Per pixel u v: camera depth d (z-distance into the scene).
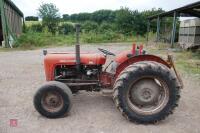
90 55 4.80
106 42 25.84
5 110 4.88
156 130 4.03
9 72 8.53
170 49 15.73
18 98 5.59
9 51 15.41
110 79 4.80
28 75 8.02
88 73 4.83
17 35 22.73
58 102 4.43
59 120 4.39
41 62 10.72
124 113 4.22
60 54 4.91
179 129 4.07
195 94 5.89
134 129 4.06
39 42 19.80
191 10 16.08
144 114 4.21
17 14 26.44
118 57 4.80
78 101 5.31
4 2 17.66
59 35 28.23
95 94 5.73
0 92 6.06
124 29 32.84
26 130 4.04
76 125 4.20
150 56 4.55
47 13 37.09
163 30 28.28
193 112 4.78
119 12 34.12
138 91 4.36
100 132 3.96
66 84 4.77
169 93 4.20
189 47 15.68
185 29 17.69
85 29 33.09
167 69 4.23
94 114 4.64
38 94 4.37
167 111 4.22
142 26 32.50
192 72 8.28
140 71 4.14
